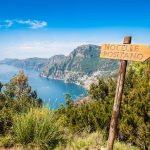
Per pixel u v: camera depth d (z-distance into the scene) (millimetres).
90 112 3270
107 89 3881
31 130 2891
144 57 1829
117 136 2910
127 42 1933
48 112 3000
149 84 3000
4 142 2898
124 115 2830
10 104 3709
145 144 2566
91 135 3000
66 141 2920
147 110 2703
